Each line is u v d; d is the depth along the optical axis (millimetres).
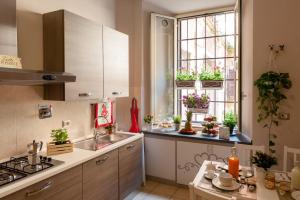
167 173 3225
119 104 3381
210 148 2922
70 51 2070
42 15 2176
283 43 2465
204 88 3393
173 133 3203
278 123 2490
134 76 3396
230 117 3148
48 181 1633
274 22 2496
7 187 1393
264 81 2406
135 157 2842
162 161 3244
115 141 2613
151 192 3033
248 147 2191
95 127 2885
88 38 2283
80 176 1941
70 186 1835
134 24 3375
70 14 2066
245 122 2971
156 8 3545
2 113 1879
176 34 3713
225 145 2844
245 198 1468
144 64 3443
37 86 2146
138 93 3363
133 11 3373
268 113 2475
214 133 3084
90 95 2322
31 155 1793
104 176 2254
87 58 2273
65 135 2203
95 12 2891
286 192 1527
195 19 3648
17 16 1996
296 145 2438
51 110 2291
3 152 1890
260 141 2576
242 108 3098
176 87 3635
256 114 2586
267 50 2531
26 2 2062
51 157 1982
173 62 3717
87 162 2023
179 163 3131
